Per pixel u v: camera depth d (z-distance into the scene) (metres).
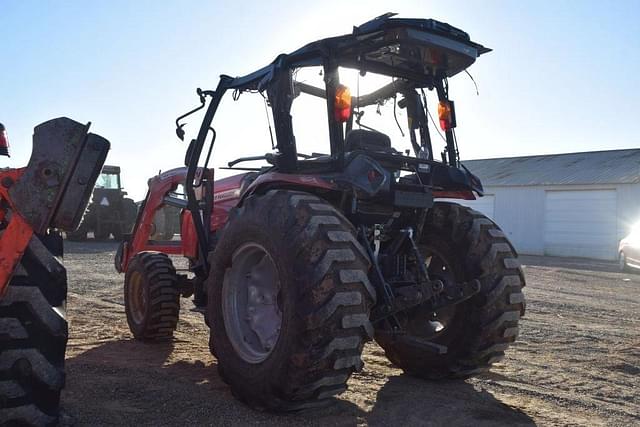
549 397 4.14
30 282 2.47
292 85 4.11
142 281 5.61
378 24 3.68
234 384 3.78
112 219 21.08
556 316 7.99
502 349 4.36
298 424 3.42
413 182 4.34
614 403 4.06
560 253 26.41
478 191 4.50
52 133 2.48
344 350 3.33
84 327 6.19
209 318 4.09
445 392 4.20
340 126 3.81
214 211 5.59
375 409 3.75
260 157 5.20
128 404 3.66
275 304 3.95
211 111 5.02
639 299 10.55
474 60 4.09
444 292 4.09
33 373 2.43
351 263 3.39
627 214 24.61
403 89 4.65
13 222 2.47
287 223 3.50
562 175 27.47
